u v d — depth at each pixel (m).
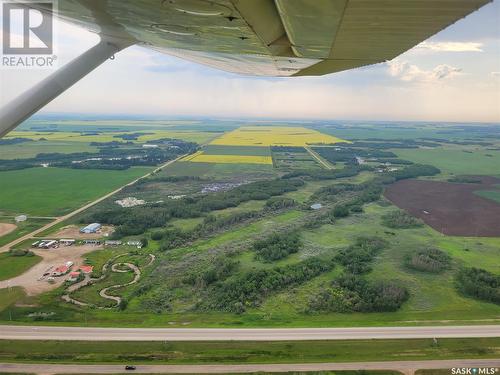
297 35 4.58
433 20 3.54
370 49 4.70
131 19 5.25
